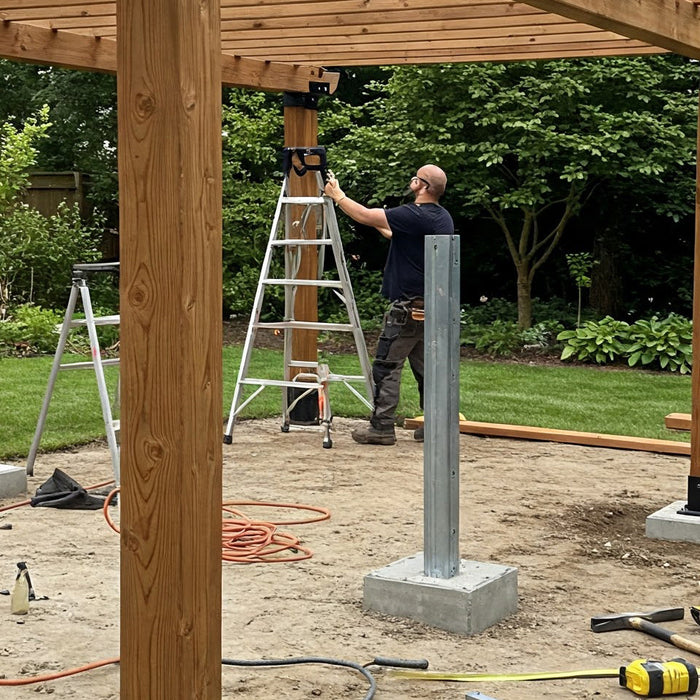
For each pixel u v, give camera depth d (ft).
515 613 14.97
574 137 41.47
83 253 46.21
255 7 20.70
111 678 12.42
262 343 45.98
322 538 18.51
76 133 53.67
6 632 13.82
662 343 40.45
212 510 9.26
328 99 50.65
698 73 44.29
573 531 19.25
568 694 12.11
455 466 14.71
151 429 9.03
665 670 12.02
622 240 51.37
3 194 44.16
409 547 18.01
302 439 27.37
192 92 8.76
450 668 12.90
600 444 27.02
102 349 40.40
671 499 21.70
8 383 33.01
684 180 45.85
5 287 43.75
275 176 52.16
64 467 23.75
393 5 19.80
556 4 13.65
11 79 56.85
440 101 43.78
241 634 13.92
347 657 13.20
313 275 28.81
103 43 23.59
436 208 25.95
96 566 16.70
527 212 45.78
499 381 36.76
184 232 8.77
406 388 34.86
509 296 54.34
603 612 15.06
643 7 15.80
